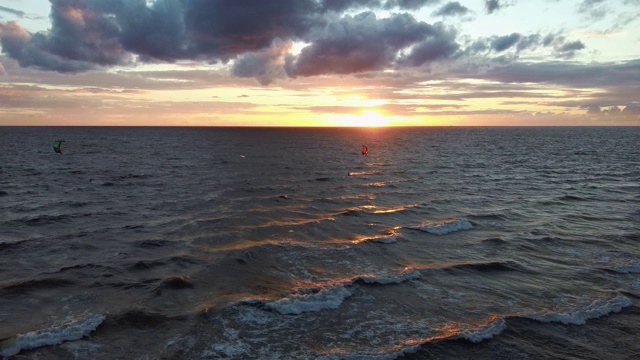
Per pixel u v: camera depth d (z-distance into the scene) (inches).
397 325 435.8
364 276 558.6
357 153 3129.9
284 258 640.4
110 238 749.3
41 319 437.4
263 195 1227.2
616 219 939.3
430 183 1528.1
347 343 396.8
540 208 1069.1
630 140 5295.3
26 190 1288.1
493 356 379.2
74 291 510.9
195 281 543.5
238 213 961.5
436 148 3742.6
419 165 2219.5
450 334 414.9
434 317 455.8
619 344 403.9
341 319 446.9
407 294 515.2
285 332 416.5
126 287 524.4
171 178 1595.7
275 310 460.4
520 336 415.5
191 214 951.0
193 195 1213.1
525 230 837.2
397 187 1424.7
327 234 792.3
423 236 783.7
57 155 2640.3
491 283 555.5
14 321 431.8
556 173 1879.9
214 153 2992.1
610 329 432.1
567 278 574.6
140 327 421.4
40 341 386.3
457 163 2340.1
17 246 695.1
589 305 482.6
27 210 990.4
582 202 1157.7
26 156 2516.0
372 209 1030.4
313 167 2096.5
